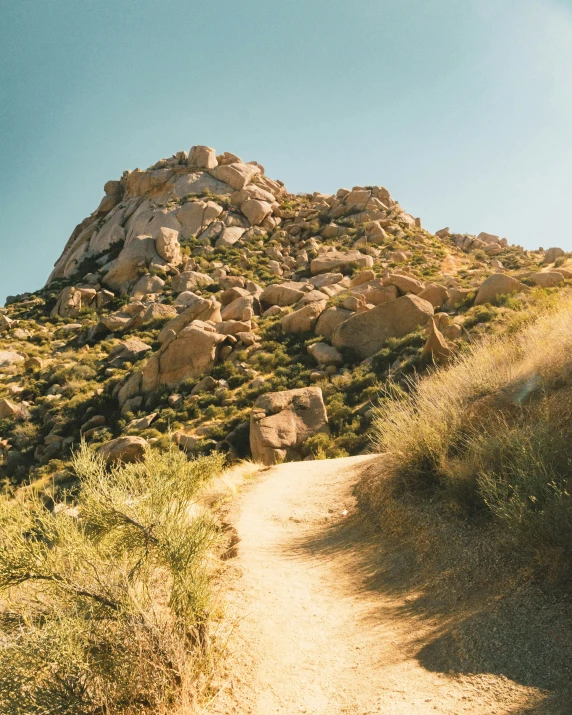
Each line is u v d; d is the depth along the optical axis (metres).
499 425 6.30
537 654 3.30
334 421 22.88
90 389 35.41
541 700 2.87
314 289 44.88
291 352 33.19
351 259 51.12
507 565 4.45
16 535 3.39
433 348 23.05
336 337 31.34
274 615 4.70
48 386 37.44
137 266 55.72
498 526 5.07
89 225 80.62
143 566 3.79
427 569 5.02
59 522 3.54
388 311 30.88
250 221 66.69
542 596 3.88
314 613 4.75
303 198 79.31
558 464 4.86
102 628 3.35
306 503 8.42
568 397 5.86
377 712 3.11
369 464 9.51
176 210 66.38
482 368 7.93
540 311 12.04
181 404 30.02
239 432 24.12
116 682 3.16
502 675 3.19
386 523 6.38
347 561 5.88
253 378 30.92
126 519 3.83
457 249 63.19
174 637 3.56
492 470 5.53
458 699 3.07
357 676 3.66
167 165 78.06
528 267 49.47
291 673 3.79
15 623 3.19
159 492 4.11
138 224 67.44
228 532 7.25
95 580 3.50
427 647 3.77
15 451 29.70
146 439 24.84
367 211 68.50
